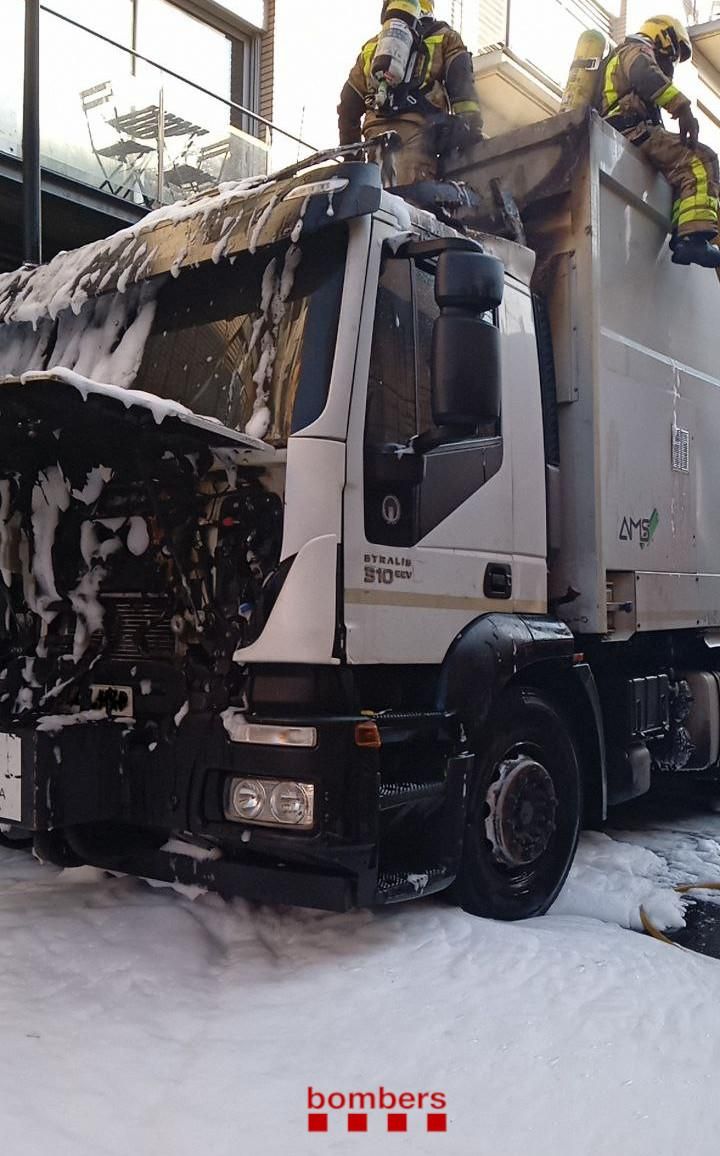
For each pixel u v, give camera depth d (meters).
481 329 3.49
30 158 6.61
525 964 3.49
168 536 3.64
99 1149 2.44
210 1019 3.09
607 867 5.29
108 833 3.93
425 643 3.74
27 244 6.64
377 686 3.62
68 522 3.96
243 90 12.14
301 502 3.39
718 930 4.45
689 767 5.85
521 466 4.32
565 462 4.74
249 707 3.45
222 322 3.77
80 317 4.16
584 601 4.66
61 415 3.42
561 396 4.75
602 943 3.82
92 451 3.76
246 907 3.90
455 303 3.47
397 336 3.73
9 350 4.33
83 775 3.67
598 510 4.66
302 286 3.62
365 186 3.52
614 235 4.99
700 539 5.74
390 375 3.69
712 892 5.01
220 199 3.91
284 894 3.44
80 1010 3.07
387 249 3.69
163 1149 2.46
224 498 3.54
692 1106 2.76
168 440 3.48
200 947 3.59
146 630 3.76
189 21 11.44
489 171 5.04
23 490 4.03
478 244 3.80
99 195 8.69
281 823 3.36
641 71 5.36
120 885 4.12
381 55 5.26
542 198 4.85
